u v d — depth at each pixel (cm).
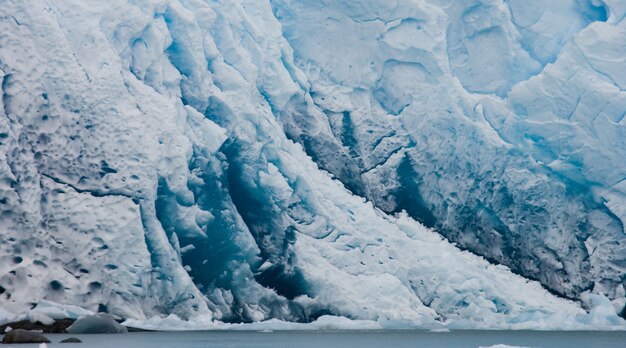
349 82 12800
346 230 11894
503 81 13000
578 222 12744
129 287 10256
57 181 10431
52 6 10900
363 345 7962
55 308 9756
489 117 12812
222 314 10956
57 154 10469
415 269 11862
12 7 10631
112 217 10369
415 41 12712
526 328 11531
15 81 10450
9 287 9925
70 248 10219
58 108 10550
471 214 12662
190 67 11688
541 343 8588
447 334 10131
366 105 12800
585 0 13012
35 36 10631
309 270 11462
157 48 11350
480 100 12781
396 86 12800
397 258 11888
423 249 12025
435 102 12731
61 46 10700
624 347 7981
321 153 12538
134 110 10838
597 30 12662
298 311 11256
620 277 12638
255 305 11162
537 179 12712
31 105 10456
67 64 10675
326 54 12781
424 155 12731
